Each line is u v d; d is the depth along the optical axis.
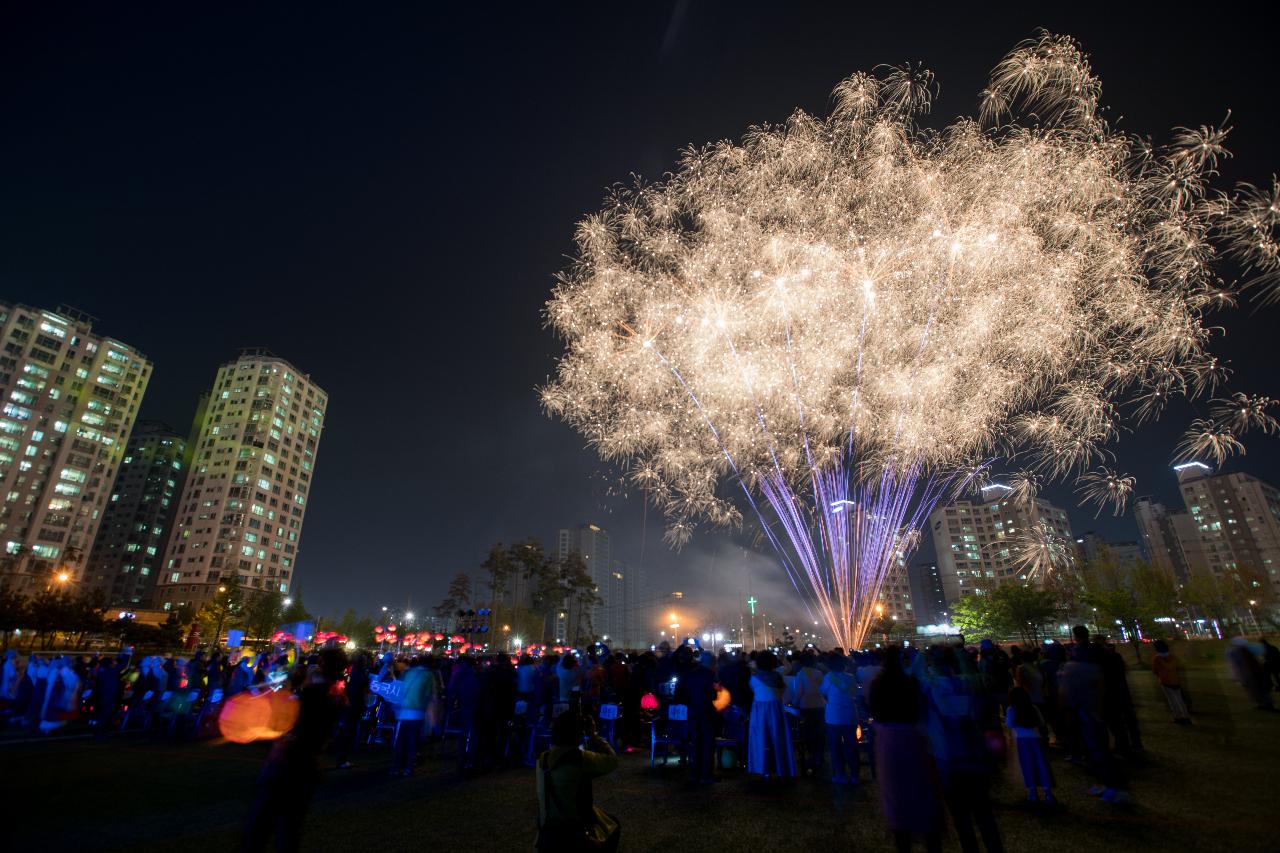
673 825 8.50
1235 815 7.91
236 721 16.02
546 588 77.25
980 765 6.28
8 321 110.81
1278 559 124.12
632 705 15.67
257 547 127.44
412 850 7.64
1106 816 8.15
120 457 123.38
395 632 53.06
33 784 11.09
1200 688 22.89
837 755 10.62
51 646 65.44
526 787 10.89
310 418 149.25
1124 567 65.00
